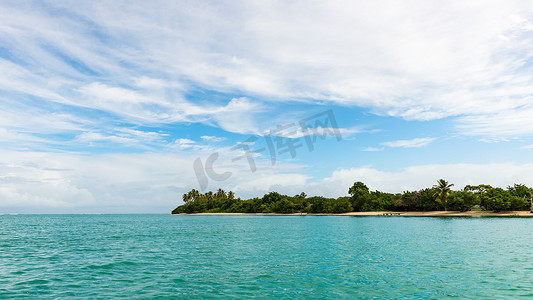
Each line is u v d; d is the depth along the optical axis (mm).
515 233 47125
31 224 96750
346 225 72938
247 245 35531
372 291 15586
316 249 31438
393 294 15031
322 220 104312
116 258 26531
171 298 14609
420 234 46969
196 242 39062
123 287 16625
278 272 20234
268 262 24078
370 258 25578
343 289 16016
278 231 56969
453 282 17219
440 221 85562
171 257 26953
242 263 23719
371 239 40656
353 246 33531
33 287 16672
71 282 17781
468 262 23281
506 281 17359
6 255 28422
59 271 20953
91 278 18781
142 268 21938
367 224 76000
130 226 81812
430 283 17062
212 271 20688
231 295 15055
